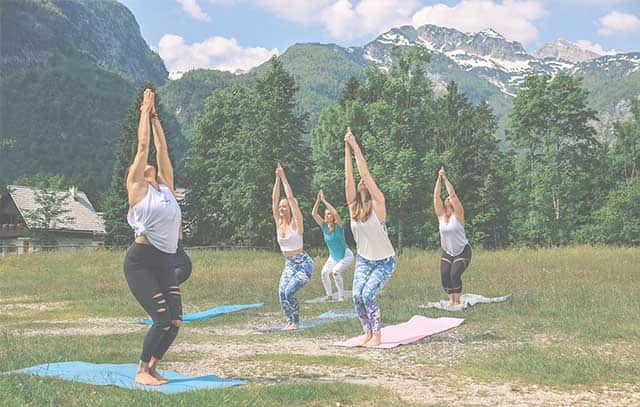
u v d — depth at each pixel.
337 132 55.84
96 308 15.94
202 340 10.57
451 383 7.12
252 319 13.68
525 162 62.91
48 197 66.44
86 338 10.46
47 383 6.29
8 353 8.52
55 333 11.75
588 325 11.00
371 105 54.78
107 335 11.04
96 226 72.81
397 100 54.81
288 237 12.05
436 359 8.60
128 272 6.94
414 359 8.62
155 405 5.69
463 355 8.84
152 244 6.93
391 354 9.05
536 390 6.77
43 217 68.50
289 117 56.91
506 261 25.31
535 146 63.00
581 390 6.77
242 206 55.84
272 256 34.78
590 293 15.32
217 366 8.12
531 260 25.27
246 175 55.09
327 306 15.34
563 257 25.77
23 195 70.75
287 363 8.30
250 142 56.09
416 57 56.09
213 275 23.98
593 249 29.52
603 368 7.56
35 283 24.34
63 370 7.49
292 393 6.19
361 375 7.55
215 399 5.91
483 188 62.78
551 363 7.80
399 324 11.80
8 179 157.25
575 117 62.09
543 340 9.95
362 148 55.28
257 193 55.06
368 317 9.89
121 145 69.81
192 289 19.53
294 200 12.16
